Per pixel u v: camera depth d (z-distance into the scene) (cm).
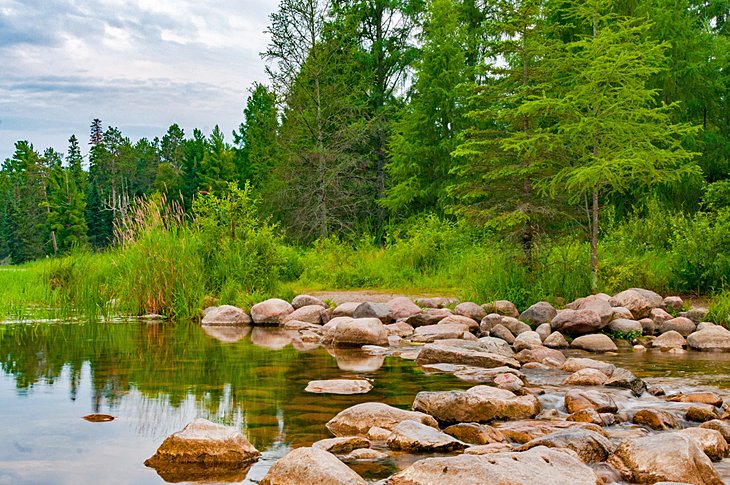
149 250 1466
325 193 2908
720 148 2378
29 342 1024
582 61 1345
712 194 1698
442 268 1925
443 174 2884
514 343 1034
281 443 504
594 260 1368
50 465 440
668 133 1333
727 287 1408
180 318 1401
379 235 3106
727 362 916
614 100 1359
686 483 401
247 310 1420
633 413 623
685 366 884
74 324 1282
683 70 2359
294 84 3034
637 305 1230
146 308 1442
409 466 419
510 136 1458
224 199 1653
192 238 1550
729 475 451
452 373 807
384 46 3609
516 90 1429
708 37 2638
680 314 1236
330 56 3073
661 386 751
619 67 1307
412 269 1925
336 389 693
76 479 414
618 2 2373
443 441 496
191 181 5681
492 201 1440
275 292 1582
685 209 2284
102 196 6569
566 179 1388
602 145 1361
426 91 2922
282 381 740
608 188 2219
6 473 423
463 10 3256
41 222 7125
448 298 1550
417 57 3519
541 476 390
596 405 624
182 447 461
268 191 3088
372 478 427
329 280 1933
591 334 1089
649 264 1548
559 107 1301
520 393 689
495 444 499
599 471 449
